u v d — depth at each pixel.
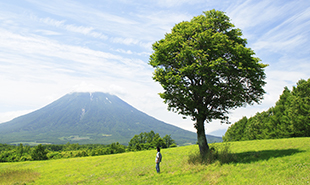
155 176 16.78
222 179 12.81
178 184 13.74
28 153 63.78
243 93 18.11
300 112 34.62
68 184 18.47
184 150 31.39
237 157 17.50
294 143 21.69
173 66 19.72
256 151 19.62
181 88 17.39
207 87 16.97
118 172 21.44
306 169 11.34
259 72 18.20
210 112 18.94
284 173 11.56
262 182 10.95
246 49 16.92
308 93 35.66
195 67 17.36
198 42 18.06
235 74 17.64
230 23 19.64
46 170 27.19
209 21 19.55
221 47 17.06
